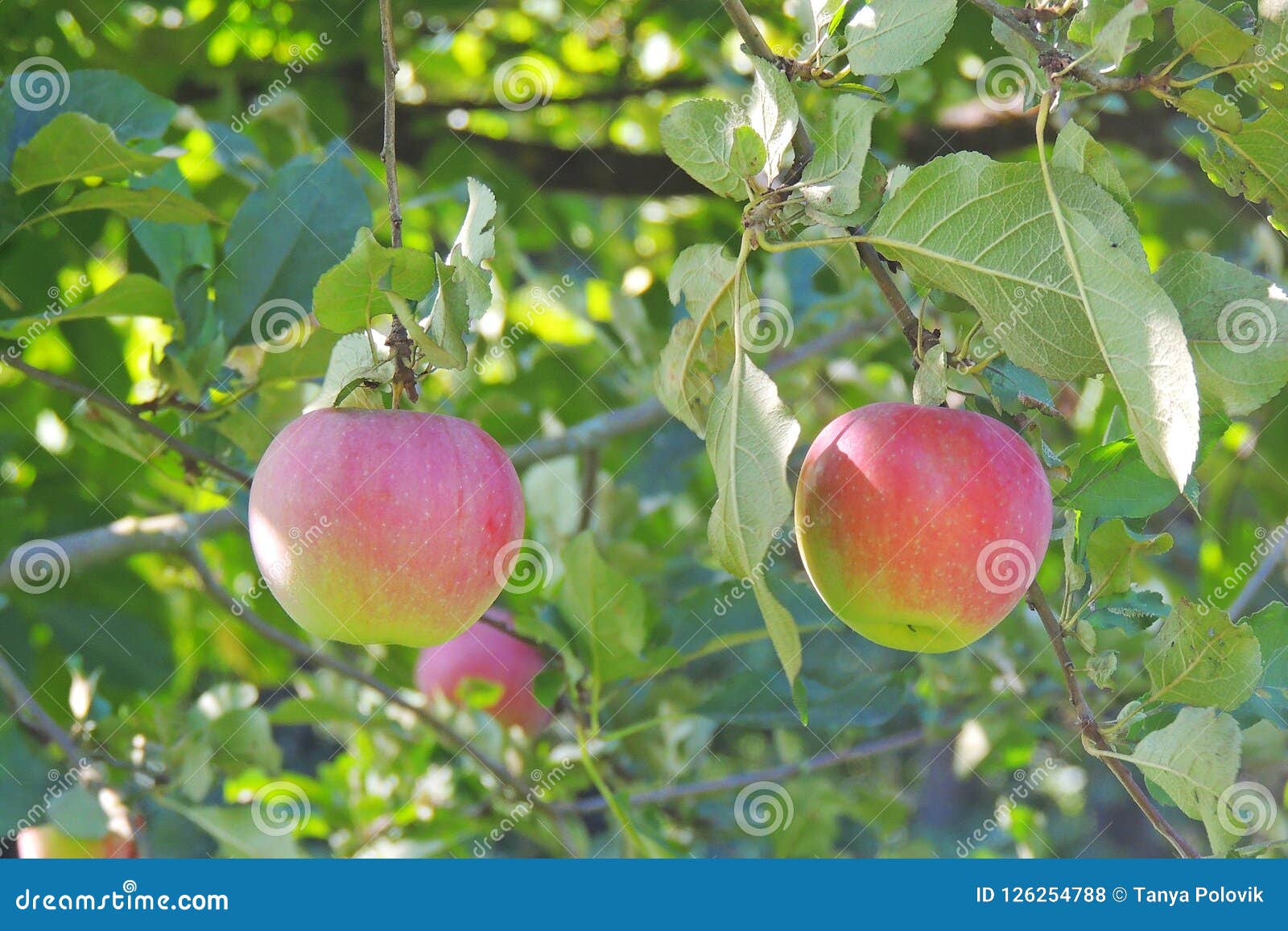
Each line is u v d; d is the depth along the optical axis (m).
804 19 1.75
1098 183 1.52
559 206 5.04
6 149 2.42
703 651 2.97
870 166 1.64
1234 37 1.54
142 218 2.50
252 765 2.88
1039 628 3.70
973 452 1.76
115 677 3.57
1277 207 1.75
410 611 1.76
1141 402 1.42
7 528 3.11
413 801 3.47
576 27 4.41
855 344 4.35
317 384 2.75
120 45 3.84
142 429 2.72
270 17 4.01
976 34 3.28
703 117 1.62
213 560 4.25
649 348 3.88
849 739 3.98
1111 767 1.82
